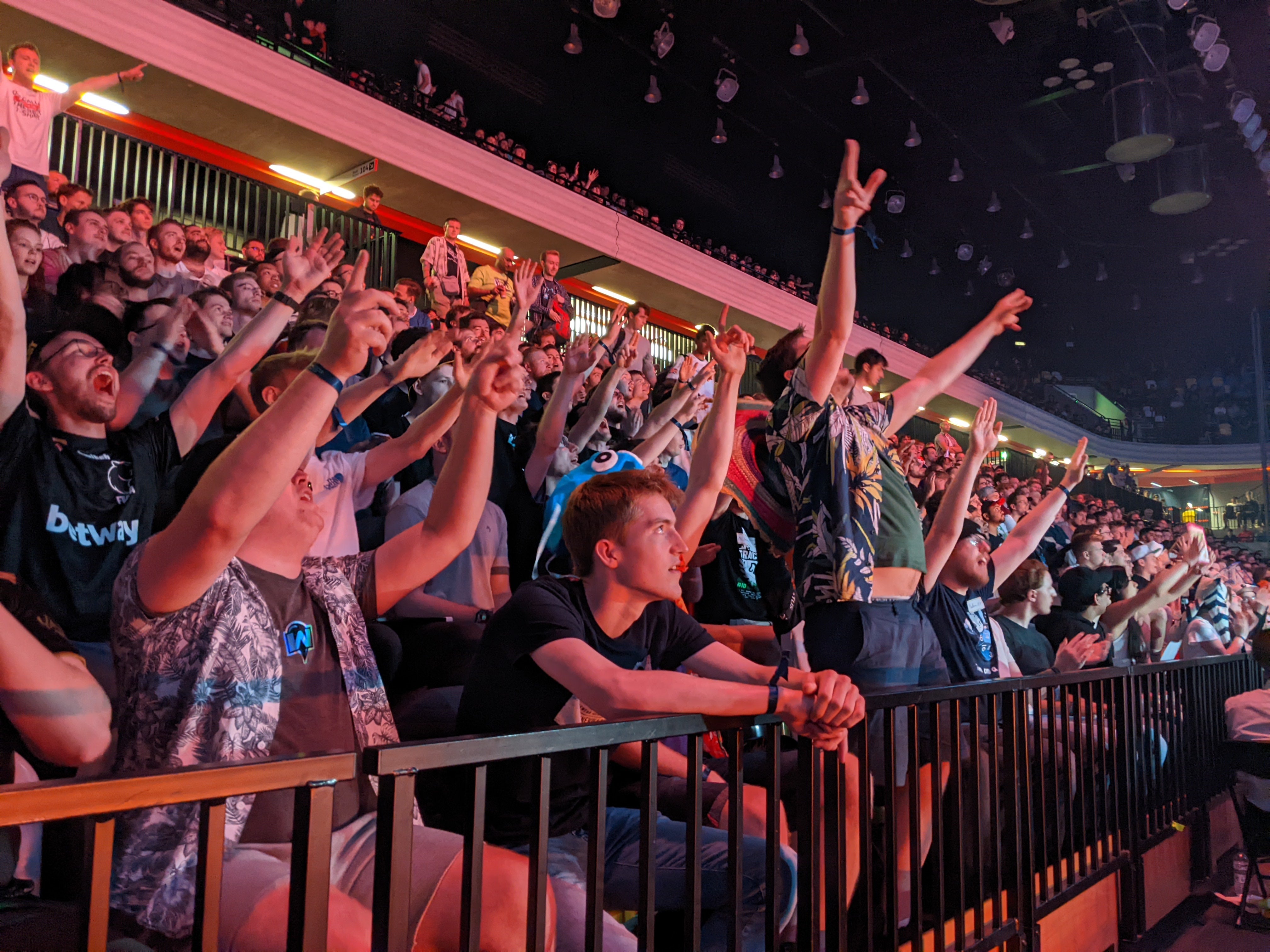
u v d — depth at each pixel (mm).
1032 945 2533
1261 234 17141
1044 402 21906
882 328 16156
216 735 1397
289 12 10430
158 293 4695
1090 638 3385
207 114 8570
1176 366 26578
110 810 826
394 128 9570
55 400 2182
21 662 1365
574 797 1822
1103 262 18516
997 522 7199
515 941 1387
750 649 2930
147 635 1411
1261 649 4438
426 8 12047
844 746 1811
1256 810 3922
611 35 12633
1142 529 13836
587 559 1806
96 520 2193
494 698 1695
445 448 3279
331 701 1552
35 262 3822
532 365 5148
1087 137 14352
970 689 2268
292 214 8258
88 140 7211
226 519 1282
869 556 2451
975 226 17156
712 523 3377
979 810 2328
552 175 11539
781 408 2613
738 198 16516
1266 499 20016
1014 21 11859
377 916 1023
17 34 7289
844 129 14562
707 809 2268
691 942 1457
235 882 1283
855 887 2215
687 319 14070
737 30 12523
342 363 1279
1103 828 3209
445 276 8430
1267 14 11430
